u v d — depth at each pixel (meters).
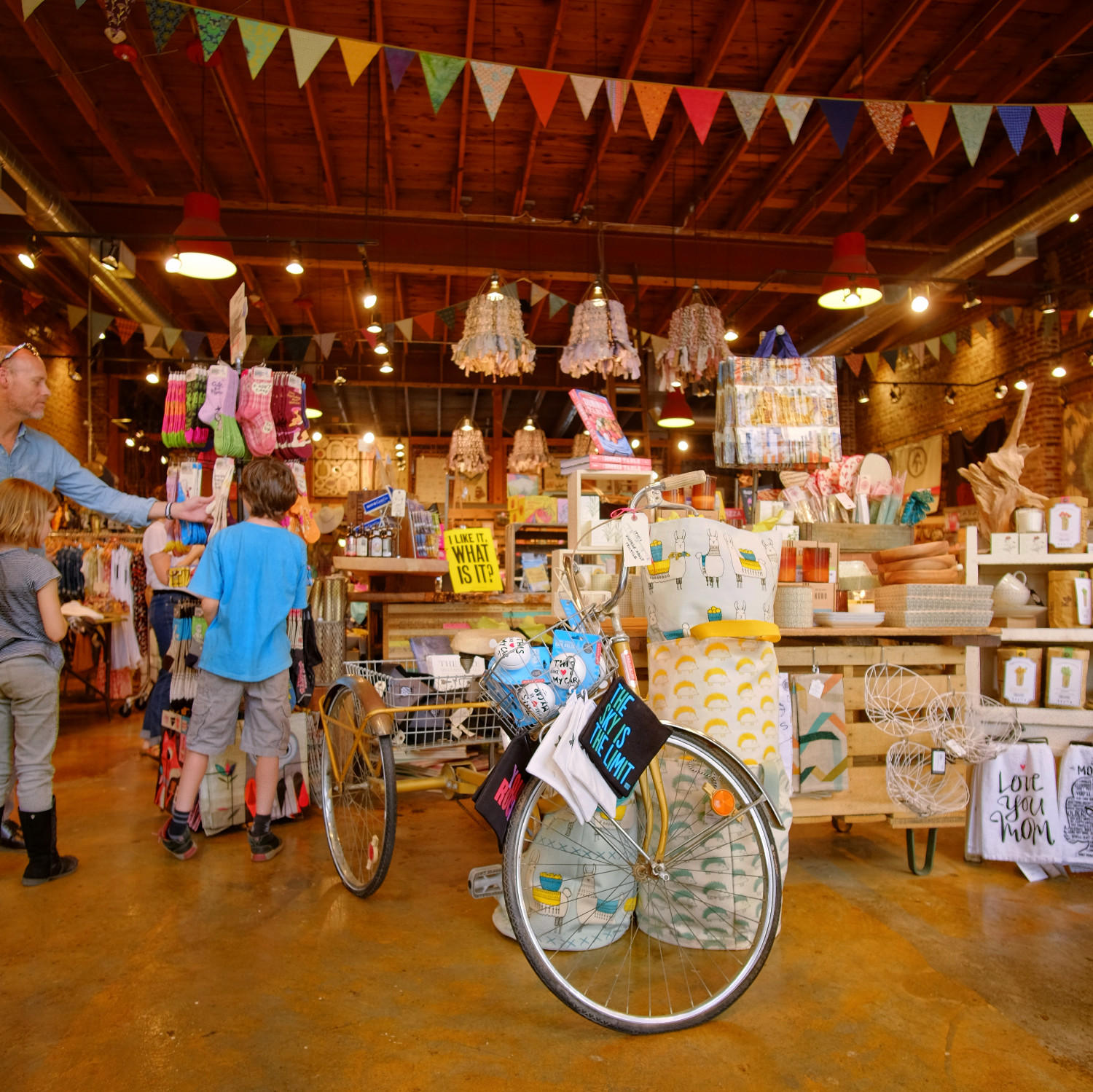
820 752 2.68
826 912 2.39
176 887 2.58
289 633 3.08
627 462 3.12
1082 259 8.36
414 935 2.23
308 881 2.65
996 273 7.62
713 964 2.05
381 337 9.21
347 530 4.39
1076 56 5.93
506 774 1.82
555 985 1.70
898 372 12.12
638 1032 1.70
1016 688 3.08
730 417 3.47
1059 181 6.59
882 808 2.71
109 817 3.39
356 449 14.91
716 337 5.98
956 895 2.54
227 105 6.17
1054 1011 1.83
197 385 3.25
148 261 8.96
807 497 3.63
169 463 3.40
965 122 3.62
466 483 12.95
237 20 3.18
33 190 5.98
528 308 10.88
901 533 3.46
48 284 9.34
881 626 2.87
